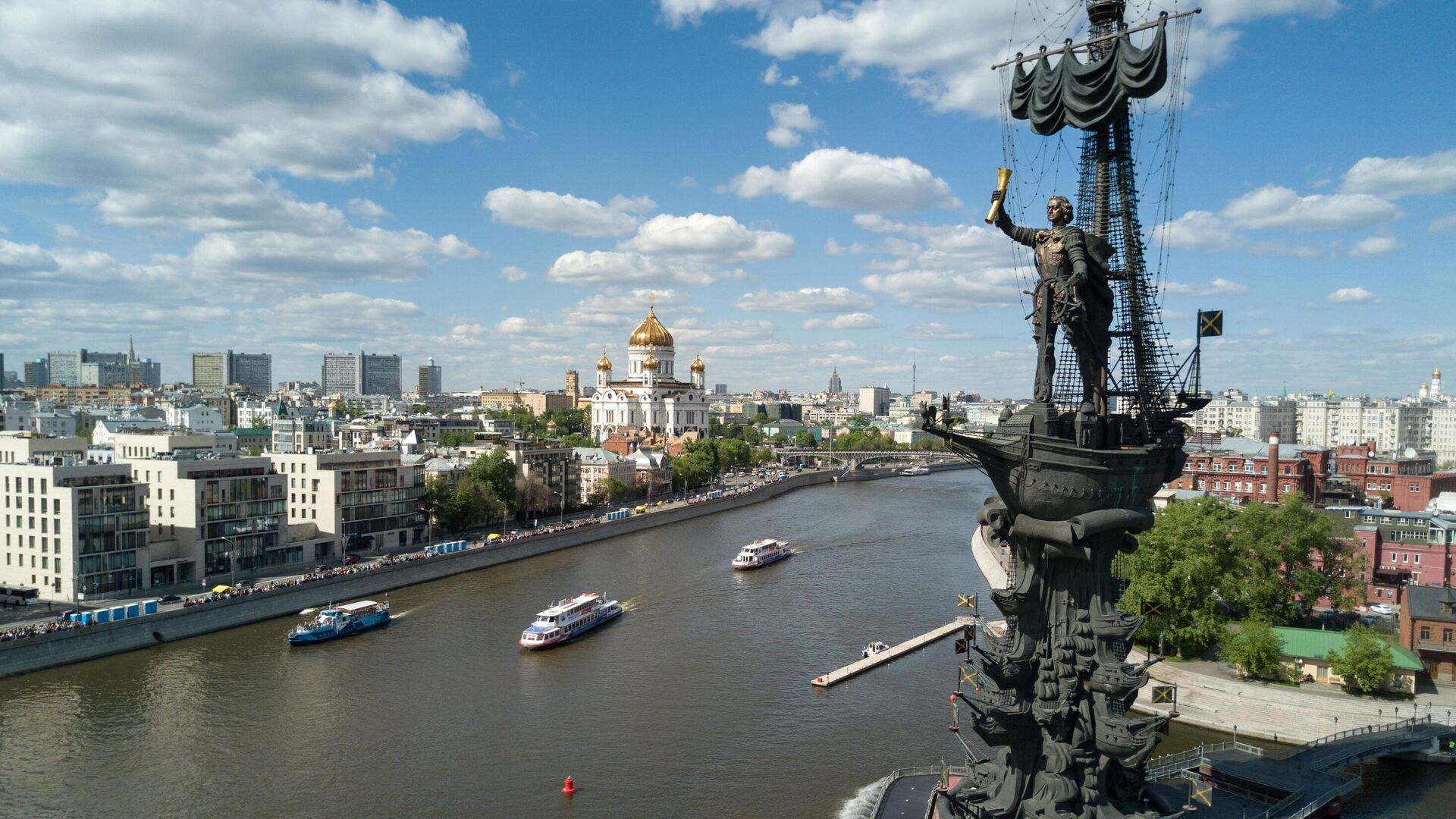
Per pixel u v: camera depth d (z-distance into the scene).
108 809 88.50
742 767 98.06
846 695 120.12
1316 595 128.88
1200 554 120.12
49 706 114.62
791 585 188.38
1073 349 64.00
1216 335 65.12
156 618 141.25
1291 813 77.38
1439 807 86.69
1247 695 108.94
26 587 151.62
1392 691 108.38
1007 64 65.94
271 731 107.88
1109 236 64.00
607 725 110.19
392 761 100.00
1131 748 58.50
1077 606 61.22
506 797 91.62
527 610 165.75
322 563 189.38
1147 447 59.91
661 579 195.00
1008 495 61.19
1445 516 174.88
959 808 64.38
